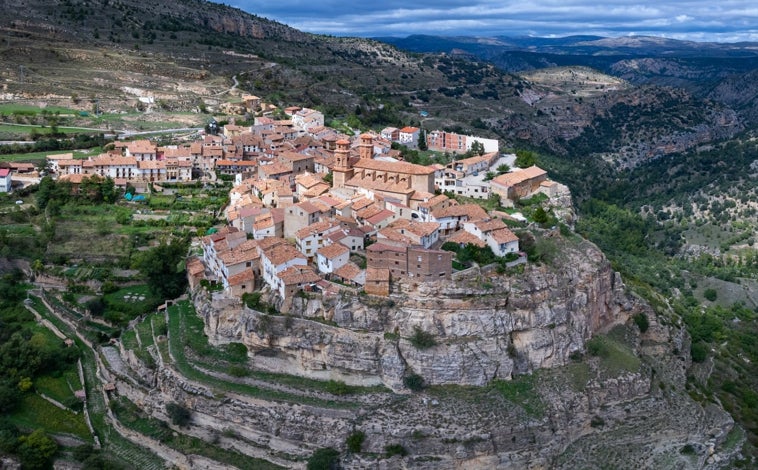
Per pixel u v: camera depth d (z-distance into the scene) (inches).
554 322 6565.0
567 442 6205.7
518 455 5949.8
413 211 7554.1
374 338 6181.1
